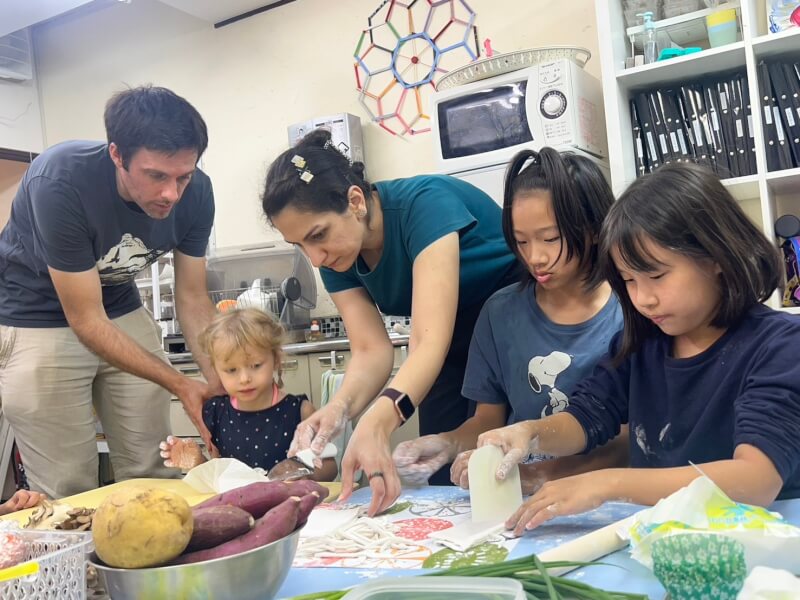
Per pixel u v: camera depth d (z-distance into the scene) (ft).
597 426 3.84
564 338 4.50
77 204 5.71
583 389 4.01
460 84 8.23
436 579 2.01
